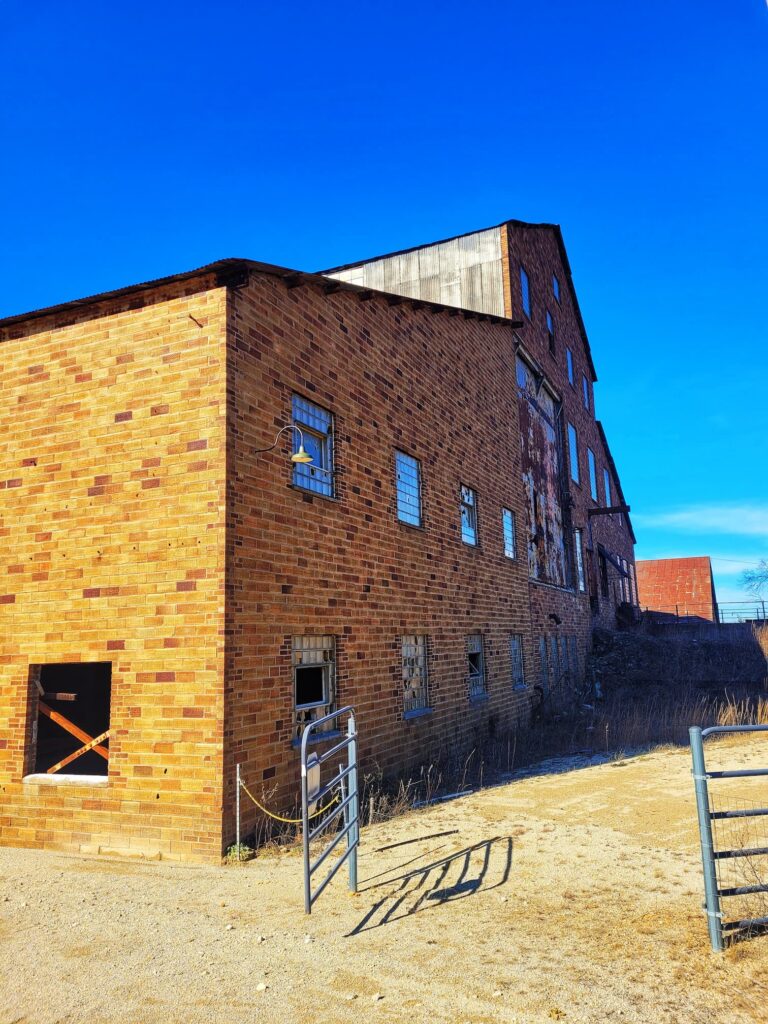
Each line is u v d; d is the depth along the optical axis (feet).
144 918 18.47
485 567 53.26
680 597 181.98
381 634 36.58
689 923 17.03
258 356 28.32
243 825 24.71
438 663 43.27
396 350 41.75
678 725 52.29
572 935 16.62
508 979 14.53
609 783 33.45
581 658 85.10
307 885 17.99
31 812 26.71
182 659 25.18
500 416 60.90
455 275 70.38
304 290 32.37
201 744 24.43
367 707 34.42
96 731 42.78
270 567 27.81
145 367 27.66
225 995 14.25
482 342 58.03
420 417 44.29
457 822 27.27
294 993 14.26
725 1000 13.46
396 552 39.24
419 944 16.35
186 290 27.53
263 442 28.12
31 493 28.99
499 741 48.91
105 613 26.76
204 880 21.59
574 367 97.25
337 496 33.68
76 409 28.73
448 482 47.80
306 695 30.96
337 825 27.25
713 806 28.43
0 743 27.76
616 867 21.52
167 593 25.82
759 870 20.81
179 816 24.36
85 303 28.86
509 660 56.39
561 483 83.66
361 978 14.79
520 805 29.68
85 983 14.92
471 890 19.89
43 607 27.91
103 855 25.03
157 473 26.73
